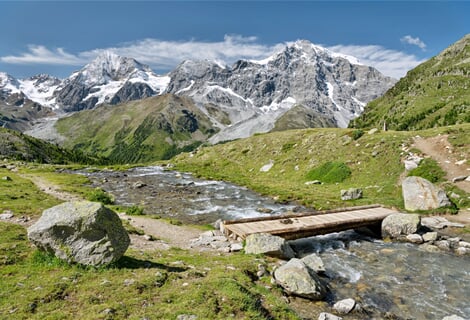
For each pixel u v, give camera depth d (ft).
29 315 38.17
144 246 79.61
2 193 138.31
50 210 55.11
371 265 77.10
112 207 146.51
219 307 42.96
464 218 115.55
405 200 132.46
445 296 60.34
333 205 150.20
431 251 87.86
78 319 37.93
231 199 181.06
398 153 197.57
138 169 359.66
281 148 313.32
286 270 59.00
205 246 87.15
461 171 153.38
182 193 201.05
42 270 50.34
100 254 53.16
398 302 57.47
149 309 41.19
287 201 170.40
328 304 55.52
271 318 44.60
